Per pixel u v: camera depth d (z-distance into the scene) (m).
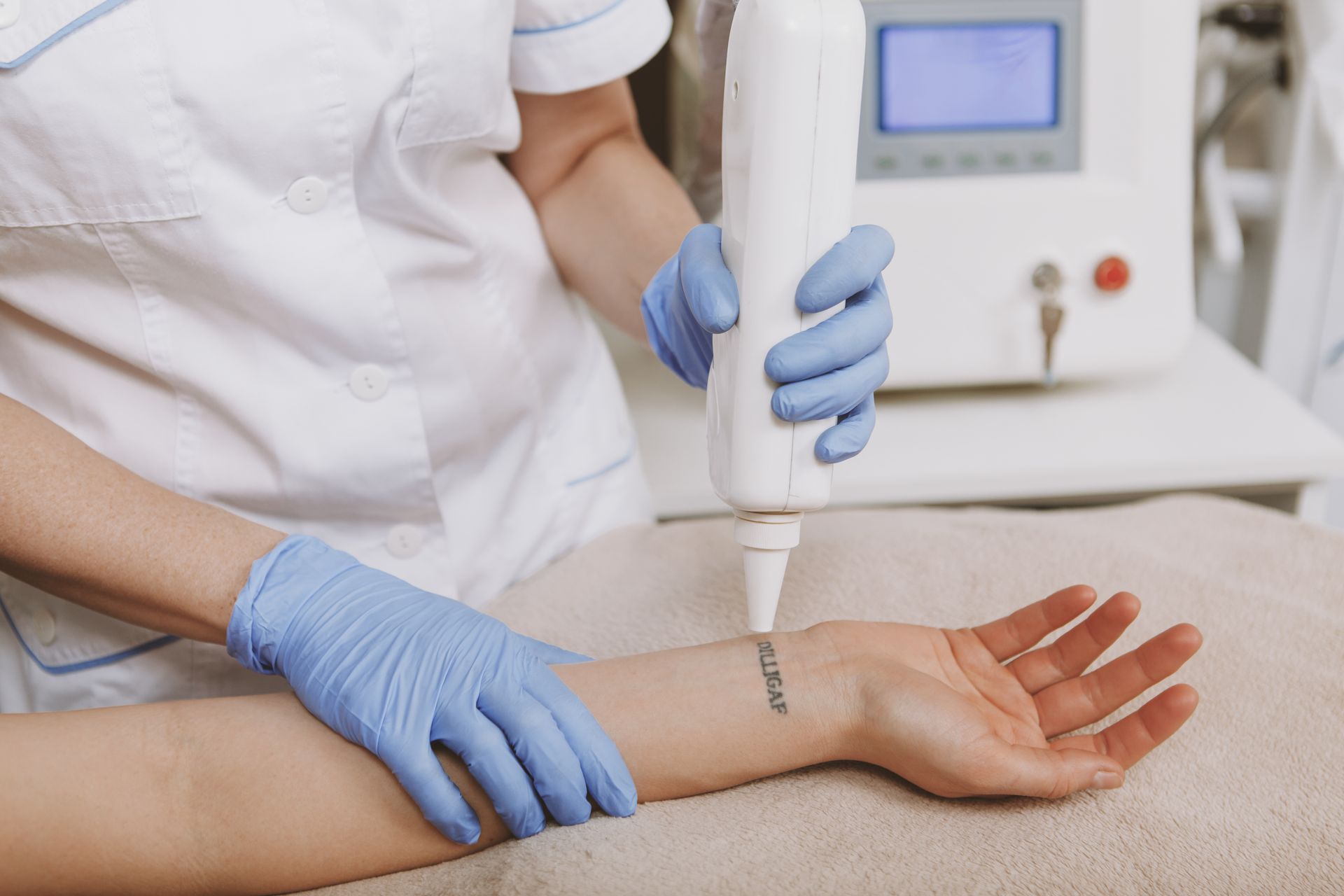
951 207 1.10
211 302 0.73
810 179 0.55
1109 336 1.14
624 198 0.94
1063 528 0.87
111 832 0.58
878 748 0.62
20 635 0.82
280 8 0.69
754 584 0.63
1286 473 1.05
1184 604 0.77
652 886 0.55
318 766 0.61
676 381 1.28
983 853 0.57
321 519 0.82
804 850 0.58
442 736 0.60
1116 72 1.09
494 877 0.57
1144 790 0.61
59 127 0.66
